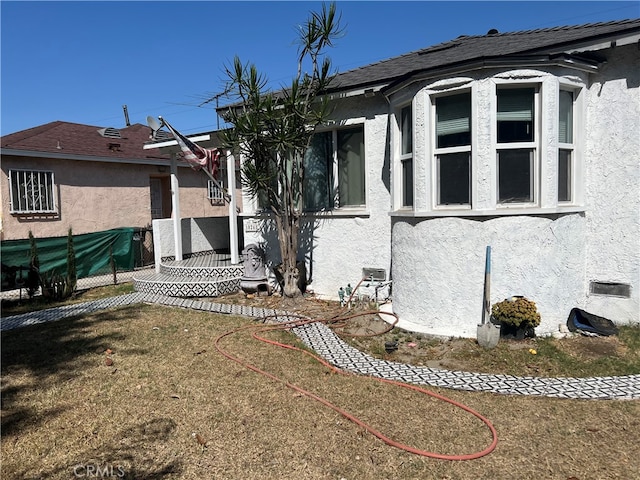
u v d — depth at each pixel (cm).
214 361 557
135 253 1451
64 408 438
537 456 343
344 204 875
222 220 1394
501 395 445
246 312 790
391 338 623
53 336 684
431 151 629
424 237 634
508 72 571
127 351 603
